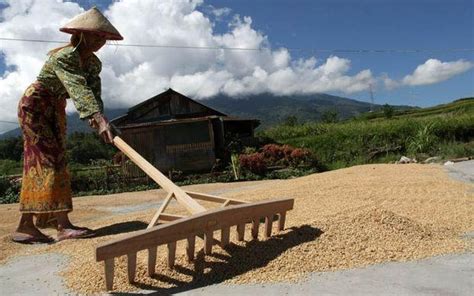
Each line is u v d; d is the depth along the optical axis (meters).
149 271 4.19
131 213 9.01
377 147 24.30
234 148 23.81
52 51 6.38
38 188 6.34
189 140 23.23
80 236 6.39
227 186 15.55
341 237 4.86
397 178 10.05
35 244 6.40
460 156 19.92
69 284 4.36
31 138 6.32
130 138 23.41
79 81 5.97
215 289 3.98
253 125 27.23
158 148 23.20
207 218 4.37
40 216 6.65
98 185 18.88
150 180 19.19
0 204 14.33
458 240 5.05
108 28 6.25
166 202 5.23
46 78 6.32
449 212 6.48
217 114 26.61
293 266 4.33
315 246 4.67
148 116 26.55
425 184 9.04
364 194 8.01
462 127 24.16
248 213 4.69
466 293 3.67
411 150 22.83
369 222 5.16
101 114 5.80
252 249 4.66
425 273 4.12
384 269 4.25
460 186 8.91
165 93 26.23
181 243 5.13
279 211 5.01
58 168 6.41
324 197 7.93
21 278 4.80
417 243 4.87
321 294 3.77
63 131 6.57
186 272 4.29
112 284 3.96
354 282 3.98
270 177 20.14
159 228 4.08
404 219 5.37
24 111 6.30
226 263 4.42
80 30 6.10
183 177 21.00
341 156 24.33
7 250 6.08
